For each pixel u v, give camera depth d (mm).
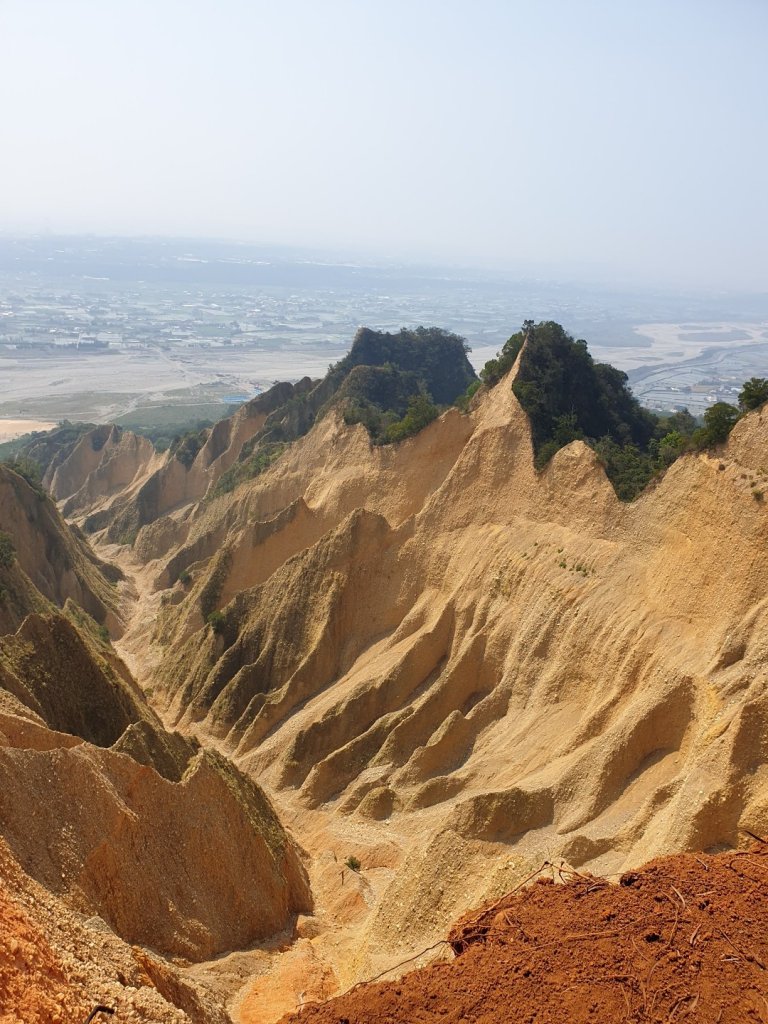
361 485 63562
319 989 27094
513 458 52281
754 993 15891
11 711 30344
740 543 36281
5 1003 14852
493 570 49156
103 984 18141
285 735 48812
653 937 17578
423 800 40688
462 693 46375
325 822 42031
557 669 41781
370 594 55125
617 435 54844
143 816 29156
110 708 39406
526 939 18203
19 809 24516
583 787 35375
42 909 20078
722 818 28344
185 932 27734
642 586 40688
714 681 33531
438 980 17609
